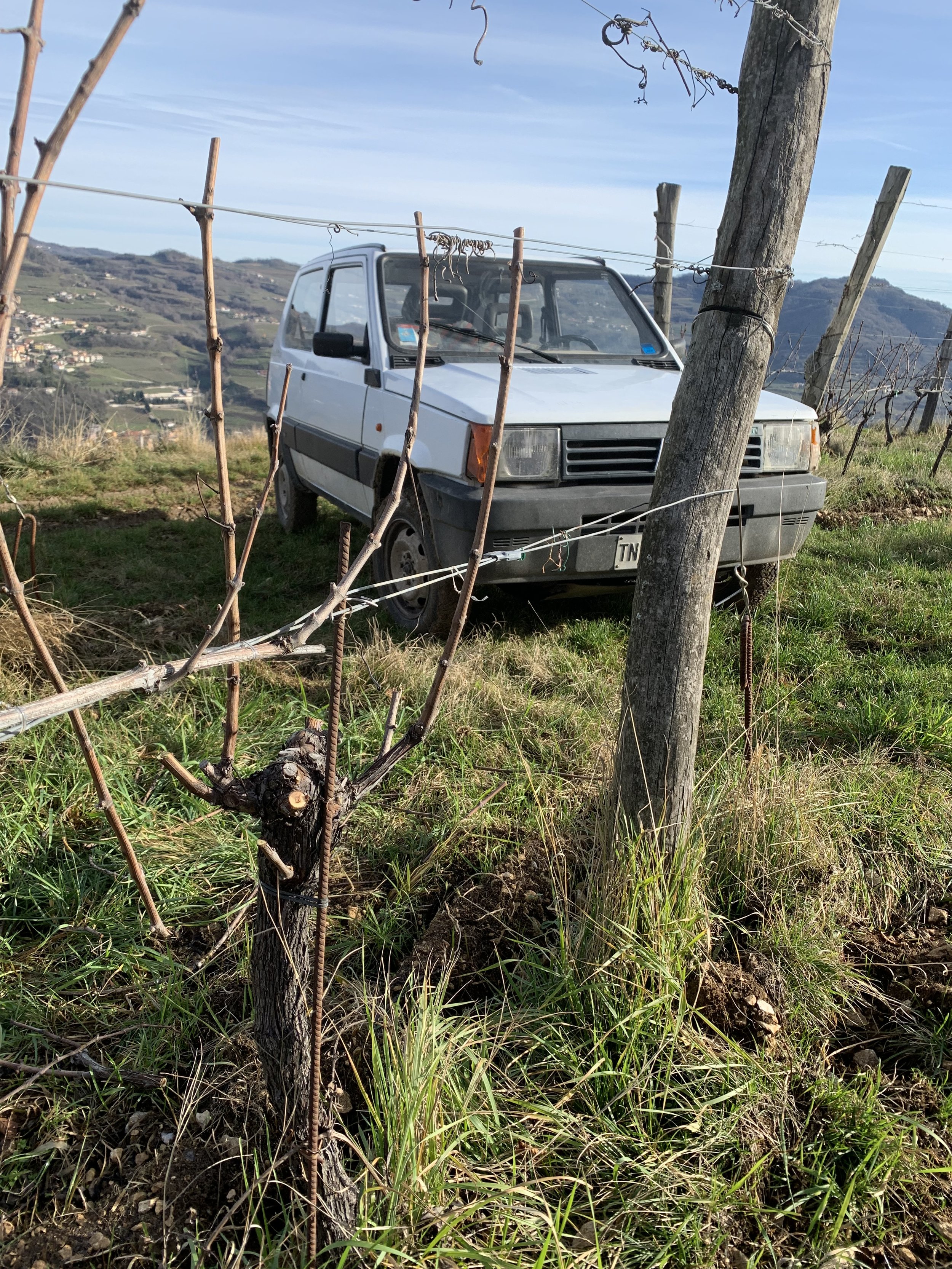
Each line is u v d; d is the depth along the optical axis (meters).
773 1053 2.49
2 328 1.19
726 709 4.28
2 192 1.16
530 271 6.06
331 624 5.52
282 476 7.79
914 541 7.20
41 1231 2.01
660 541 2.66
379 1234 1.93
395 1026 2.30
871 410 10.93
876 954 2.96
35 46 1.11
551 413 4.59
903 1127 2.33
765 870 3.07
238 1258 1.88
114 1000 2.61
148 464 10.91
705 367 2.57
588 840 3.19
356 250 6.16
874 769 3.77
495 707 4.22
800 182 2.47
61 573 6.45
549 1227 1.94
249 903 2.80
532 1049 2.38
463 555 4.63
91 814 3.36
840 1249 2.03
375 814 3.41
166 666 1.67
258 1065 2.33
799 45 2.37
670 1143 2.20
